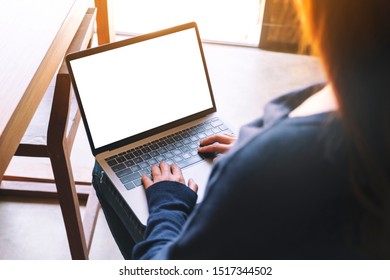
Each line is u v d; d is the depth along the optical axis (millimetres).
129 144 1126
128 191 1018
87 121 1084
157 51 1150
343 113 460
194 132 1180
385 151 449
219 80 2240
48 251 1513
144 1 2719
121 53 1110
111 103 1108
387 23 443
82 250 1333
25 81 931
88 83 1079
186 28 1180
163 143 1139
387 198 450
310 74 2254
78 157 1812
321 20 470
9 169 1720
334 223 484
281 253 513
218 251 530
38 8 1158
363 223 468
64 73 1037
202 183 1053
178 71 1181
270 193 488
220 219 511
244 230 507
